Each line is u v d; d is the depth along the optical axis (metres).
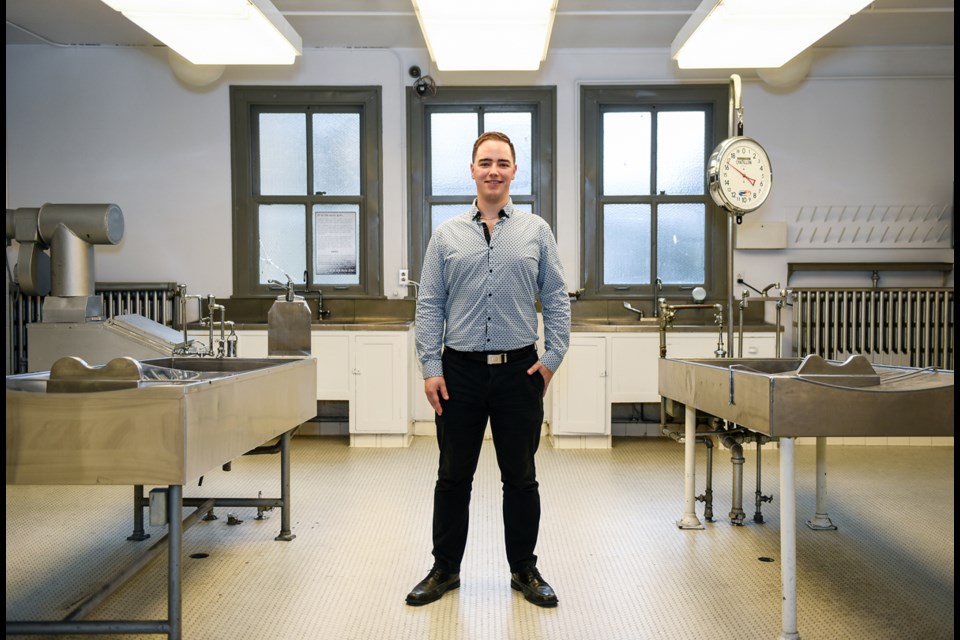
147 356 3.97
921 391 2.29
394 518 3.62
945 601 2.62
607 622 2.45
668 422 5.79
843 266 5.68
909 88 5.70
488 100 5.79
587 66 5.77
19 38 5.59
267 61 4.54
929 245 5.73
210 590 2.72
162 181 5.80
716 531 3.42
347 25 5.34
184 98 5.78
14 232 4.16
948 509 3.78
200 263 5.83
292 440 5.61
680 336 5.24
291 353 3.56
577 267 5.82
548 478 4.43
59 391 2.25
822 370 2.53
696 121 5.84
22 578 2.86
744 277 5.78
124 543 3.27
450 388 2.59
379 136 5.79
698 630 2.39
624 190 5.87
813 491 4.14
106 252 5.82
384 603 2.61
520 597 2.66
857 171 5.73
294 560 3.04
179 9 3.68
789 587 2.31
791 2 3.54
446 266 2.62
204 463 2.17
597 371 5.27
